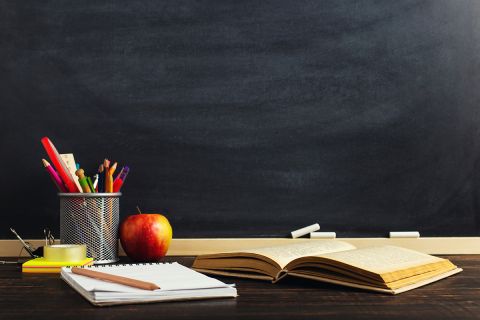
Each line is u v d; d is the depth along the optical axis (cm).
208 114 143
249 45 143
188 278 91
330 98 144
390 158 143
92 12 143
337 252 103
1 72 141
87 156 141
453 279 104
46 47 142
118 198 129
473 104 144
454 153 143
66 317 77
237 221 142
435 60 144
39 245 137
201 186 142
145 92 142
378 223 143
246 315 78
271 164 143
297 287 97
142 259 125
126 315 77
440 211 143
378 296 90
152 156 142
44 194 140
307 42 144
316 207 143
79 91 142
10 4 142
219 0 144
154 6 143
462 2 144
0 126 140
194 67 143
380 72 144
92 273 92
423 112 144
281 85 143
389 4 145
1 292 93
